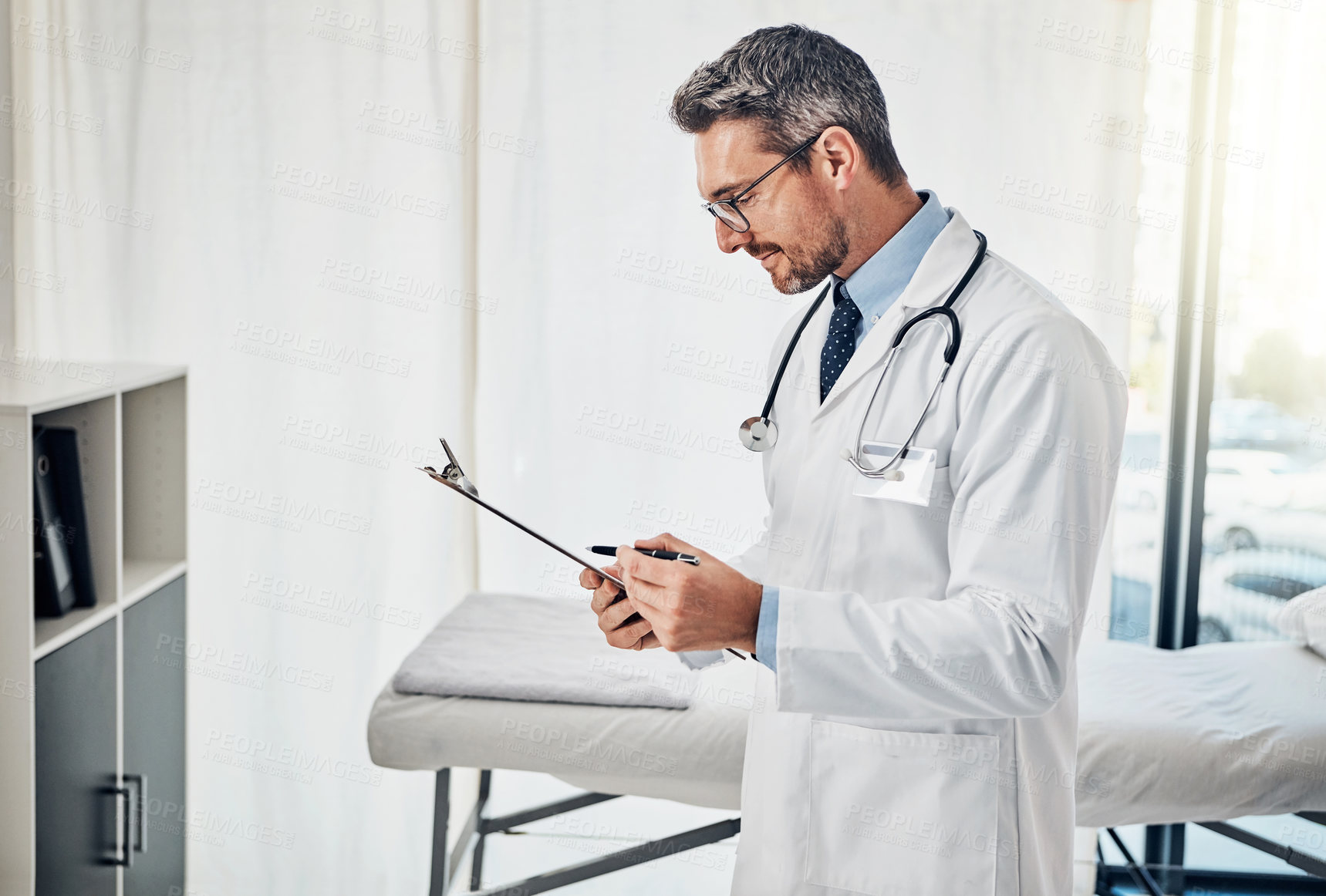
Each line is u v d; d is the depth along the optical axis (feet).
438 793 6.01
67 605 5.57
